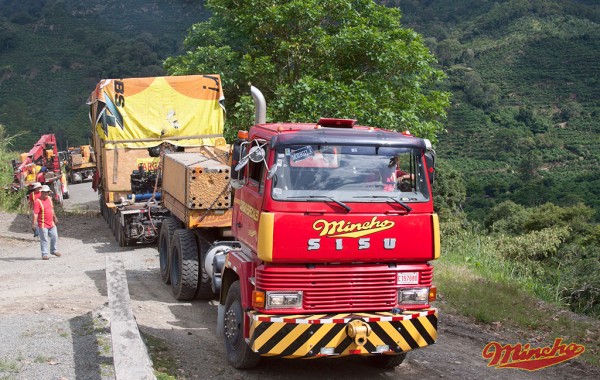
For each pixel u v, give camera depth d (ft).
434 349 28.02
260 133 24.04
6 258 50.80
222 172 34.04
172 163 38.55
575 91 559.79
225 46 68.59
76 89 572.51
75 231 65.36
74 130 473.67
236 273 24.34
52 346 24.75
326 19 73.10
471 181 354.54
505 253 67.67
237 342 23.71
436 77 74.43
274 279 21.30
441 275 42.47
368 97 63.67
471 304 35.47
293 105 64.80
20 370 22.04
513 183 359.66
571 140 467.52
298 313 21.61
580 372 25.63
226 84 68.23
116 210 55.36
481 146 458.09
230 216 34.37
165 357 24.57
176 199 37.04
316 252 21.39
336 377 23.84
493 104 542.57
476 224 134.21
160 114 55.01
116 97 54.13
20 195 85.71
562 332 31.48
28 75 607.37
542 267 65.36
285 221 21.15
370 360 25.70
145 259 48.16
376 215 21.97
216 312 32.63
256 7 69.62
